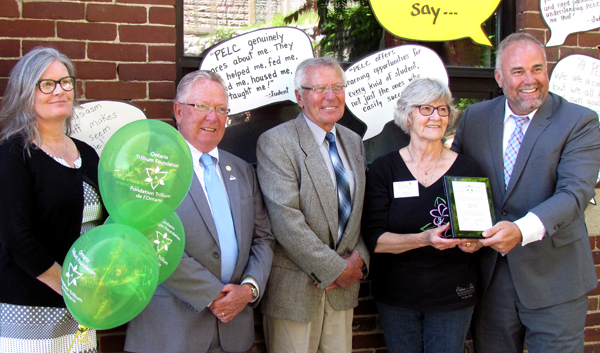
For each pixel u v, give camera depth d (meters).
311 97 2.21
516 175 2.18
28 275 1.77
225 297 1.93
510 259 2.19
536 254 2.16
